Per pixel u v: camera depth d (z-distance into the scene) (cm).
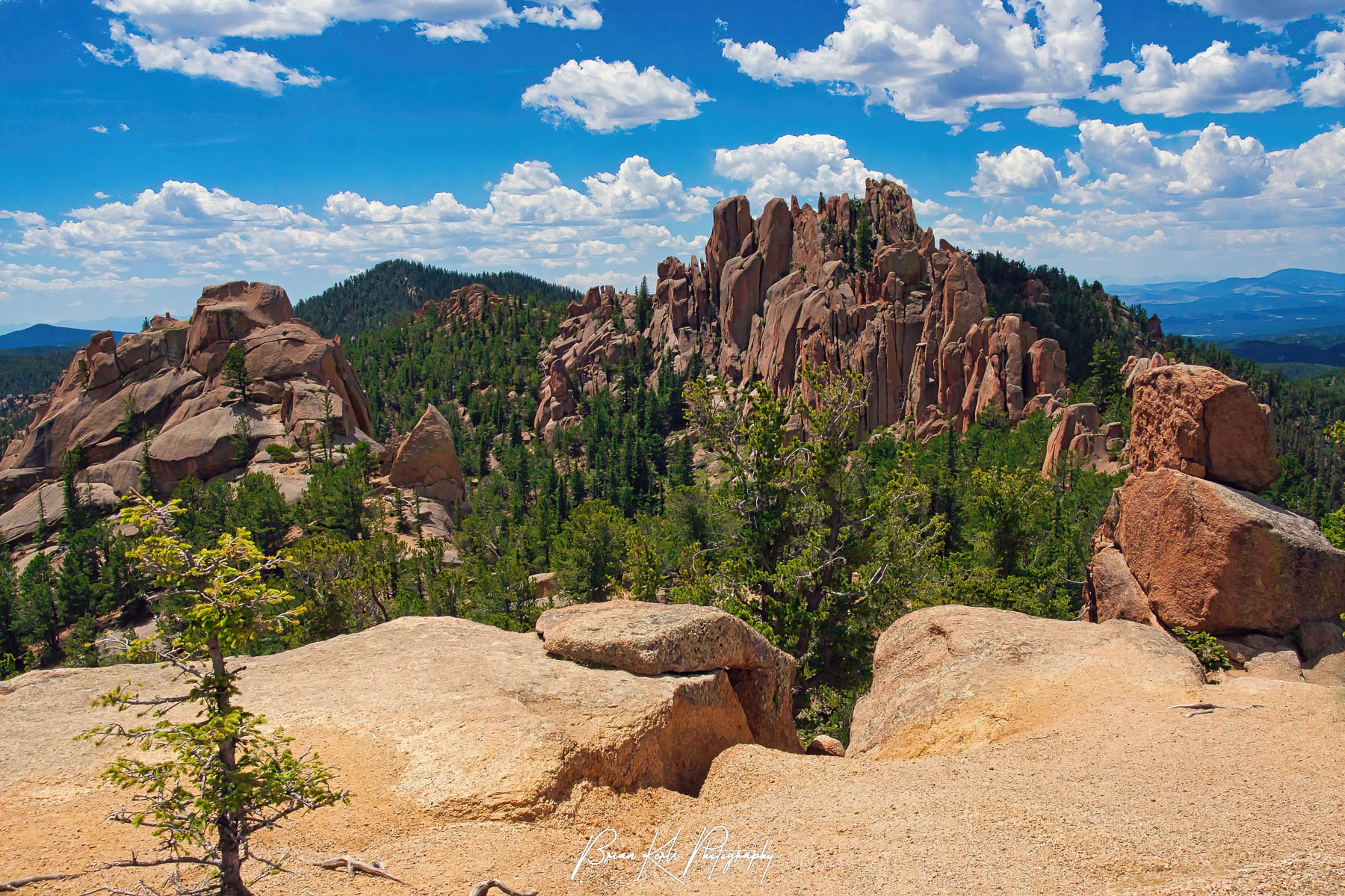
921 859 884
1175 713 1248
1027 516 4372
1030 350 12581
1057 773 1087
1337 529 2177
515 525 10400
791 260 17712
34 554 10338
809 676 2769
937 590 3216
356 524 8494
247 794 696
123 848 859
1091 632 1641
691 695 1337
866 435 13762
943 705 1467
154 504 728
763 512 2886
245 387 12544
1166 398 1978
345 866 859
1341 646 1619
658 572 3803
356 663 1409
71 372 14262
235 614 714
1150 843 852
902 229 17438
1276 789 955
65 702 1221
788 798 1121
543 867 902
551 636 1476
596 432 17388
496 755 1072
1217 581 1719
